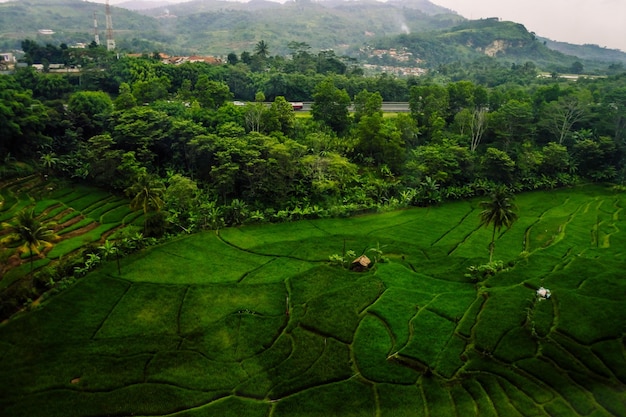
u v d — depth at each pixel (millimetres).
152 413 48500
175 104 123938
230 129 109938
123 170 100625
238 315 63250
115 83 151375
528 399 49219
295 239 86812
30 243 65562
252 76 166375
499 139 127062
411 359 55219
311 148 113938
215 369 54156
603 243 86438
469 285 71500
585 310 60812
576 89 158375
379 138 117250
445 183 112062
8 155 100250
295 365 54844
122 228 88188
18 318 60719
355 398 50375
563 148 119750
